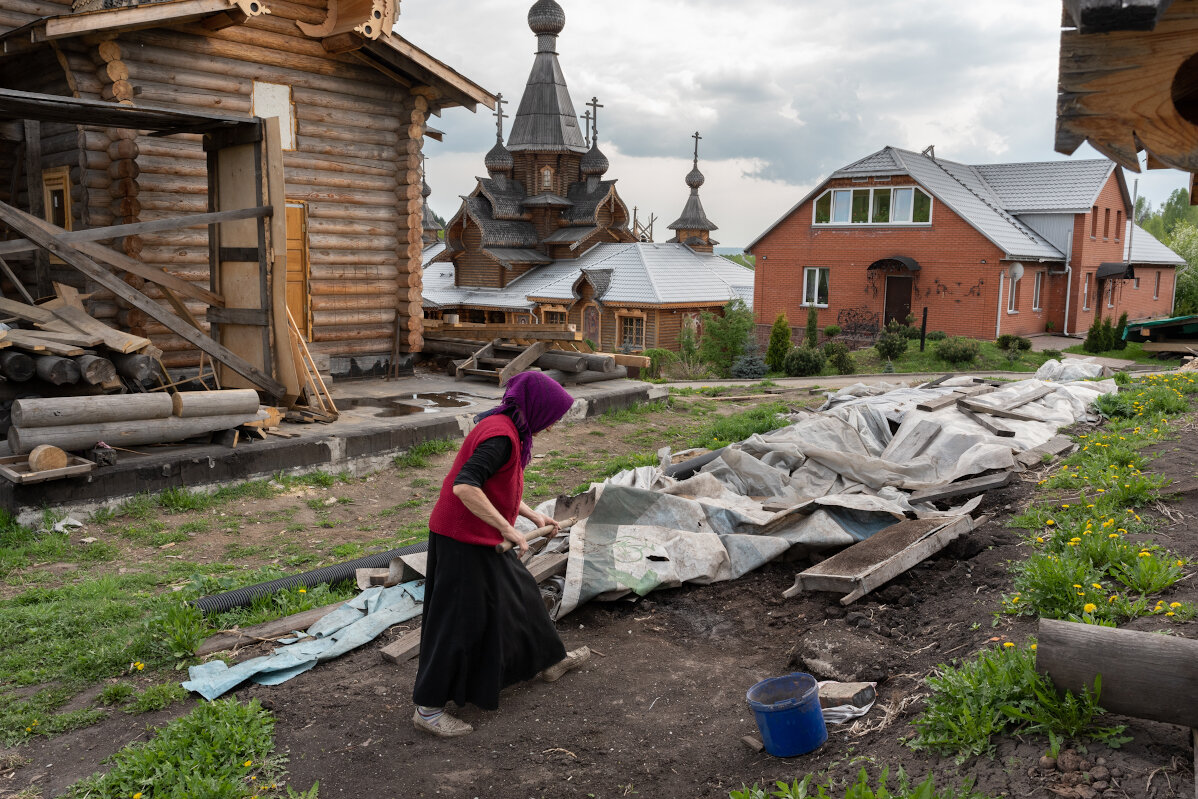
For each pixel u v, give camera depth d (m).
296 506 8.45
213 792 3.33
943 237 28.86
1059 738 2.88
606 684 4.30
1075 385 10.42
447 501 3.70
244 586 5.85
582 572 5.21
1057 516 5.43
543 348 14.07
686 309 35.47
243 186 10.07
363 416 10.94
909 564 4.98
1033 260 28.94
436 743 3.77
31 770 3.68
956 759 2.92
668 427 12.76
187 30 11.27
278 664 4.50
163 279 9.59
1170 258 40.09
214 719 3.82
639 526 5.82
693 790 3.31
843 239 31.47
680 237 45.22
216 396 8.68
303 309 13.34
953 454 7.76
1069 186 32.62
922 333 26.72
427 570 3.81
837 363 24.67
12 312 8.91
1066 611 3.82
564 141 42.81
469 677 3.76
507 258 41.19
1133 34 1.57
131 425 8.05
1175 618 3.53
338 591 5.79
